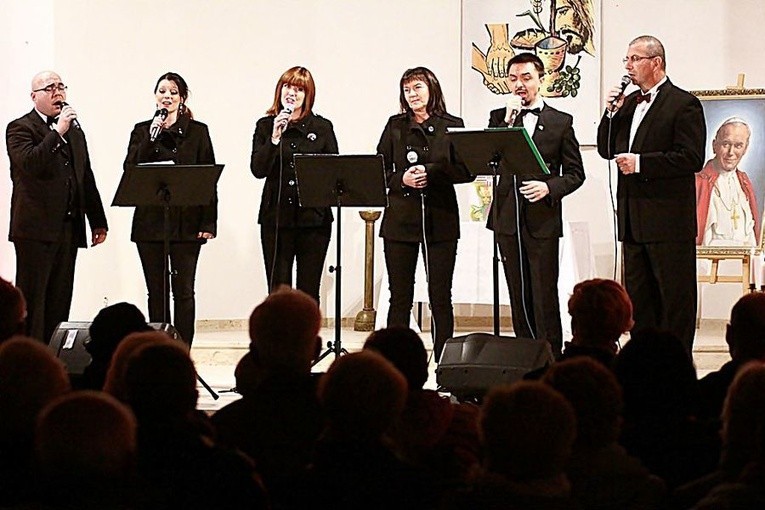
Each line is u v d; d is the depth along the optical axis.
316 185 7.11
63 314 8.14
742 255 9.91
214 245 10.59
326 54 10.84
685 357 3.78
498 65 10.84
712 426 3.71
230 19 10.59
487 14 10.86
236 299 10.68
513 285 7.54
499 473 2.66
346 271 10.91
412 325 9.77
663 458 3.64
